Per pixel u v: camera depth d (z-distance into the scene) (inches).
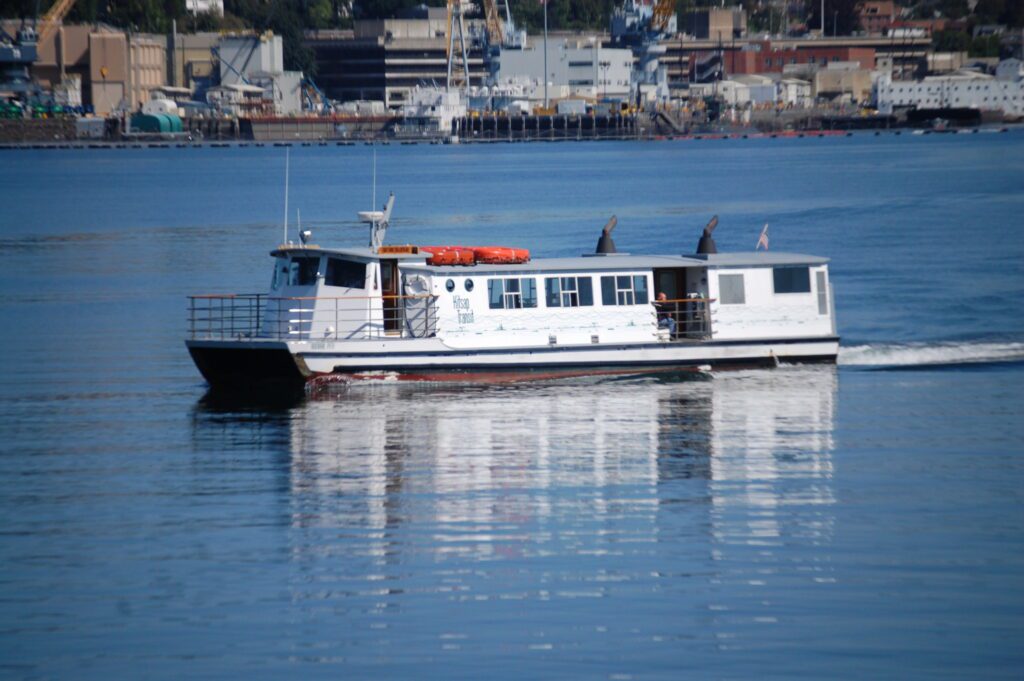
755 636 4498.0
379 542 5344.5
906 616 4633.4
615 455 6619.1
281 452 6692.9
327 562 5132.9
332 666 4308.6
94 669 4298.7
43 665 4323.3
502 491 6018.7
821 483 6117.1
